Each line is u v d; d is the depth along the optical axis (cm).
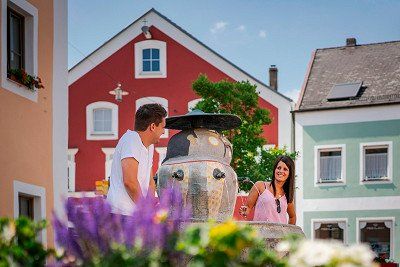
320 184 4416
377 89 4469
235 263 560
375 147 4375
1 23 1543
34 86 1656
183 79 4566
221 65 4544
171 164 1122
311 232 4419
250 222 994
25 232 615
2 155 1540
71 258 626
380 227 4344
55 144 1767
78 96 4600
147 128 945
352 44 4791
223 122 1176
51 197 1742
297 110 4450
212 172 1111
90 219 639
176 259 596
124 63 4597
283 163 1154
